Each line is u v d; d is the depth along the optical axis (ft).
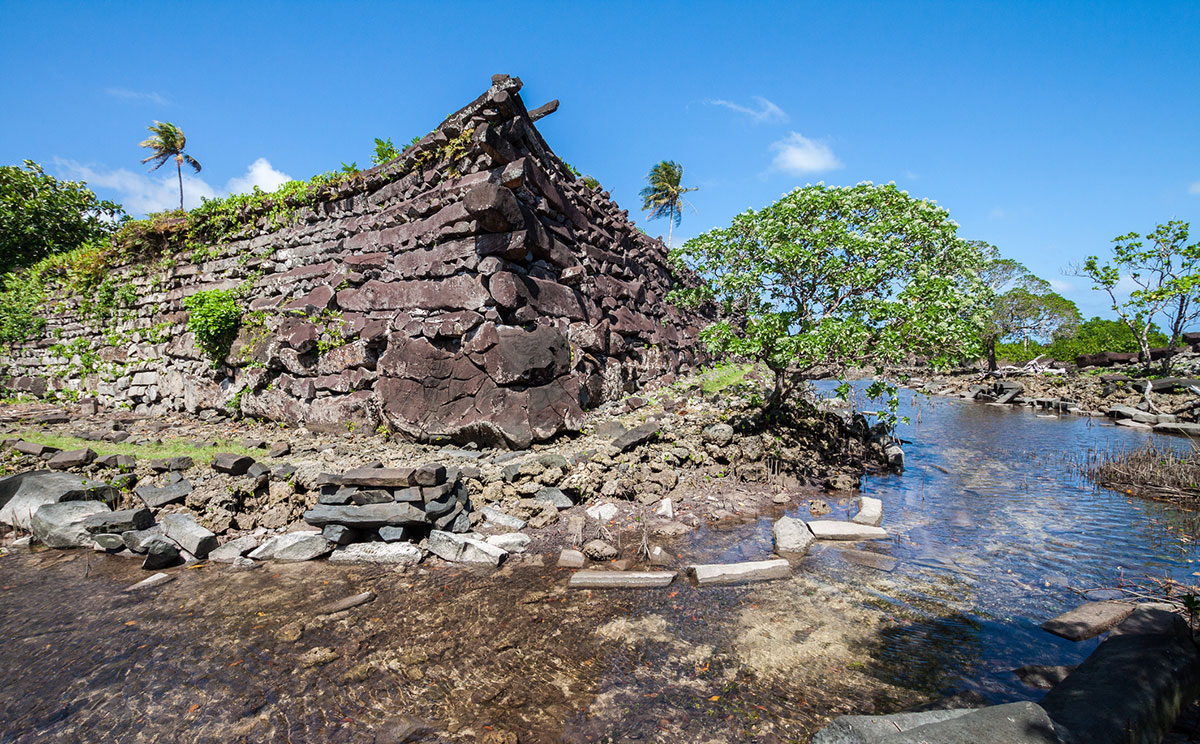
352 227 37.52
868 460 35.96
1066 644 14.10
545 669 13.08
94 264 52.90
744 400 39.34
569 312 34.88
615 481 26.37
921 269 26.61
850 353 27.20
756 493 27.81
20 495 22.66
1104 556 20.21
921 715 10.09
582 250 38.99
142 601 16.79
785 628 14.96
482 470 25.63
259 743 10.73
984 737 8.80
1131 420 56.34
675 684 12.46
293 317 37.14
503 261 29.66
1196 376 69.46
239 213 43.50
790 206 28.86
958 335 25.16
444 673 12.94
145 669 13.23
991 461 37.35
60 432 33.78
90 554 20.53
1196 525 23.67
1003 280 120.26
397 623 15.28
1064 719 9.43
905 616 15.65
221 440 32.45
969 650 13.83
